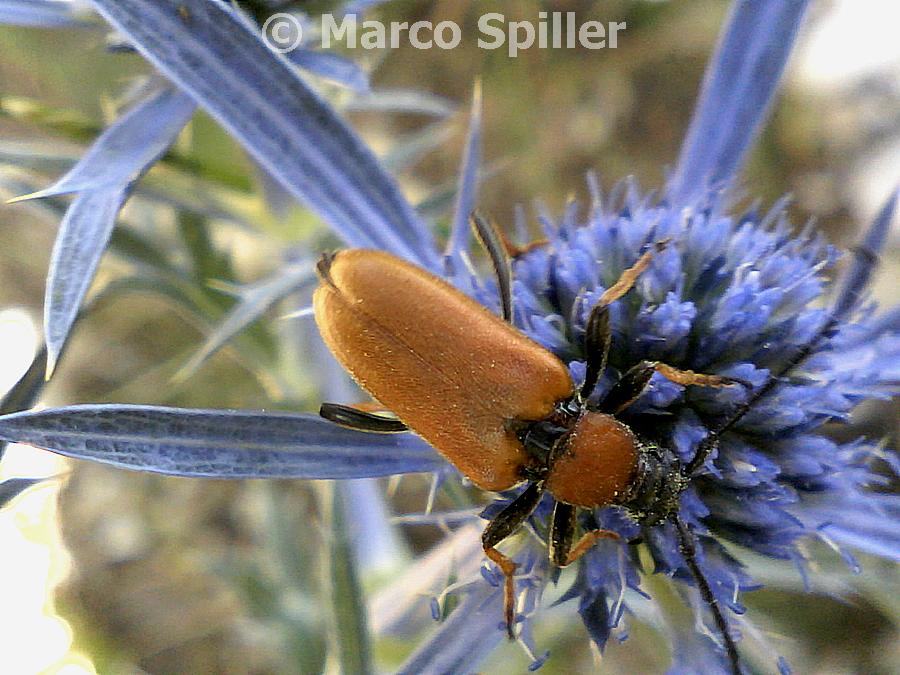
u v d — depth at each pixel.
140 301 0.08
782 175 0.08
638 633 0.05
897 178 0.08
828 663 0.07
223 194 0.05
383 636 0.05
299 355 0.06
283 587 0.06
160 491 0.08
